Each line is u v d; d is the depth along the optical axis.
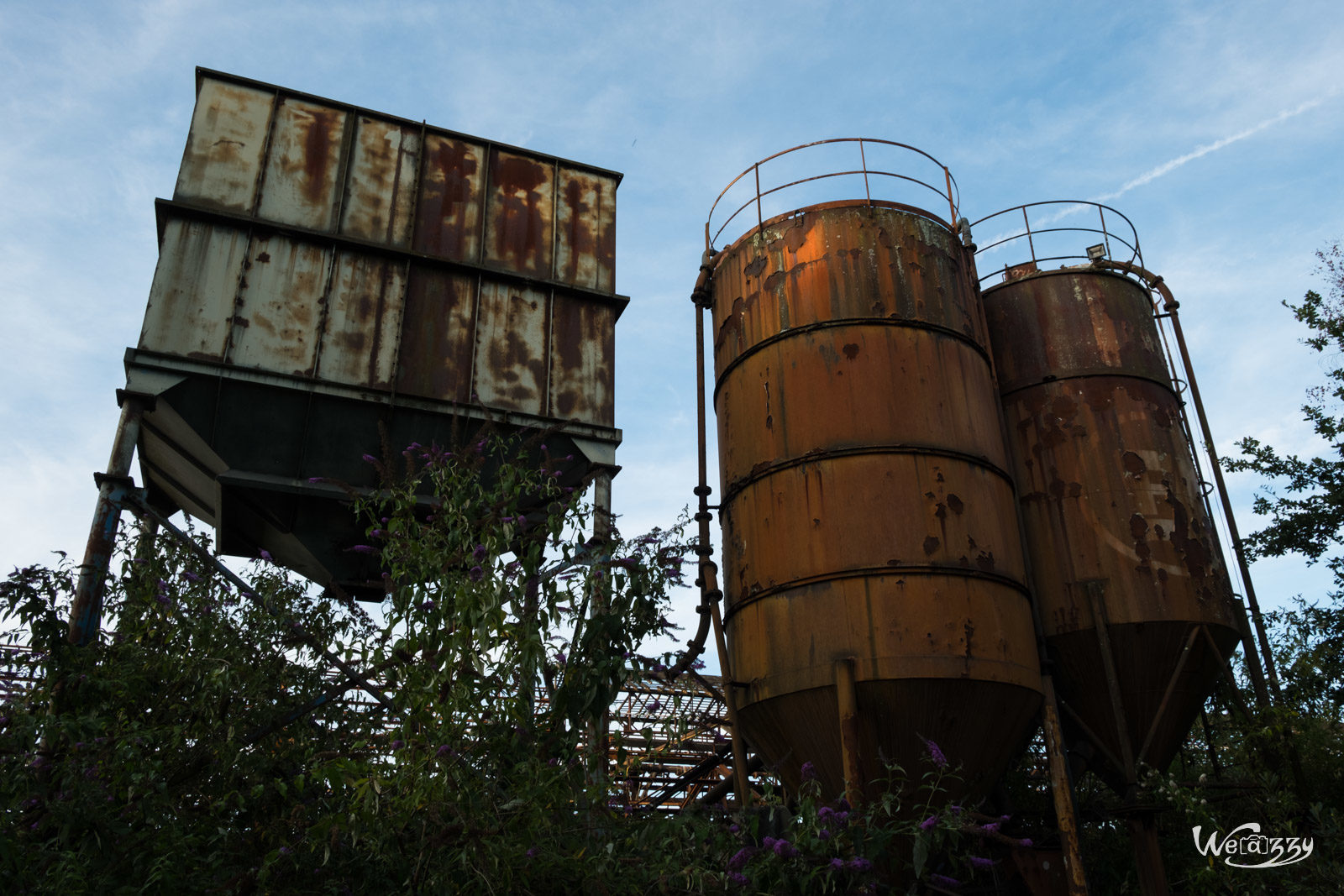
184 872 7.51
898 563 11.84
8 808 7.16
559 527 8.81
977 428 13.24
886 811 9.20
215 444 12.89
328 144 15.09
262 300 13.62
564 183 16.77
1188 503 14.75
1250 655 14.60
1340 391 16.89
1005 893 12.99
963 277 14.74
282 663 9.88
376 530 9.01
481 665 7.83
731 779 14.84
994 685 11.42
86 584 10.65
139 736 8.04
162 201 13.48
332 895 7.24
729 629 13.52
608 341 15.78
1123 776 13.40
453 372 14.40
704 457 15.41
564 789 7.96
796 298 14.07
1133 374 15.52
